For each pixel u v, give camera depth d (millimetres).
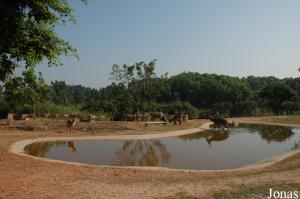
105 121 38031
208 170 14273
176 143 23594
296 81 72500
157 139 25406
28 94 41156
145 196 9359
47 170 13016
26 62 12602
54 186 10414
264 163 15531
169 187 10320
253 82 137250
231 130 32906
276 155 18422
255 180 11000
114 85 47312
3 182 10781
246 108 77812
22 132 26547
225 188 10102
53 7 11586
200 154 19109
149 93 48469
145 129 30734
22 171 12695
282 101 65188
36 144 21719
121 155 18531
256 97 90625
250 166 15016
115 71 47000
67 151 19562
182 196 9367
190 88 91312
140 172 13164
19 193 9531
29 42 11891
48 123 34594
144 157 18031
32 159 15430
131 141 23984
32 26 12000
